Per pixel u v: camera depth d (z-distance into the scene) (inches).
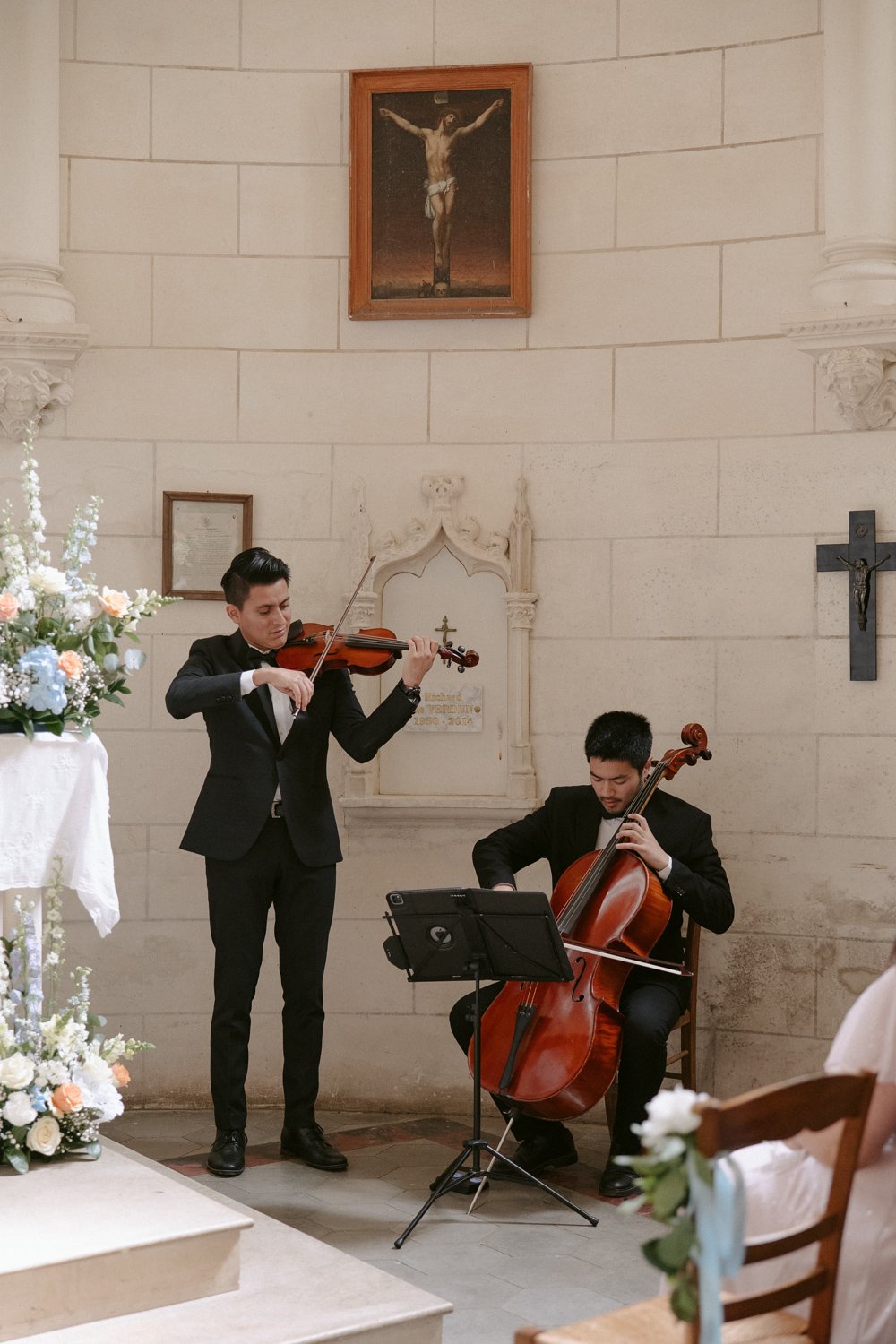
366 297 205.5
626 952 158.9
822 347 185.8
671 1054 196.5
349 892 204.8
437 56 206.8
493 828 203.6
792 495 196.1
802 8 196.7
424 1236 148.0
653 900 160.1
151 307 205.9
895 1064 88.0
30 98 196.2
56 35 198.8
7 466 201.2
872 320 180.9
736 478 198.7
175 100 206.8
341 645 171.0
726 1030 196.5
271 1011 202.4
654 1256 73.9
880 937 188.1
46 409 201.8
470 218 204.5
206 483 205.8
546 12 205.3
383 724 170.4
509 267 204.2
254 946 170.4
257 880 169.6
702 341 200.7
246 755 169.0
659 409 202.1
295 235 206.7
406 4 207.0
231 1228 119.7
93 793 138.5
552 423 205.0
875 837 190.2
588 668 203.6
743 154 199.3
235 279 206.4
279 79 206.5
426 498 206.7
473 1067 153.7
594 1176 169.6
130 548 204.5
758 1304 79.0
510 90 203.5
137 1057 201.8
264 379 206.8
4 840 132.6
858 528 190.9
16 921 139.3
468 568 206.4
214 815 169.2
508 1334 124.3
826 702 193.6
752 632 197.6
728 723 198.2
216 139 206.5
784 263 197.2
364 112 205.5
